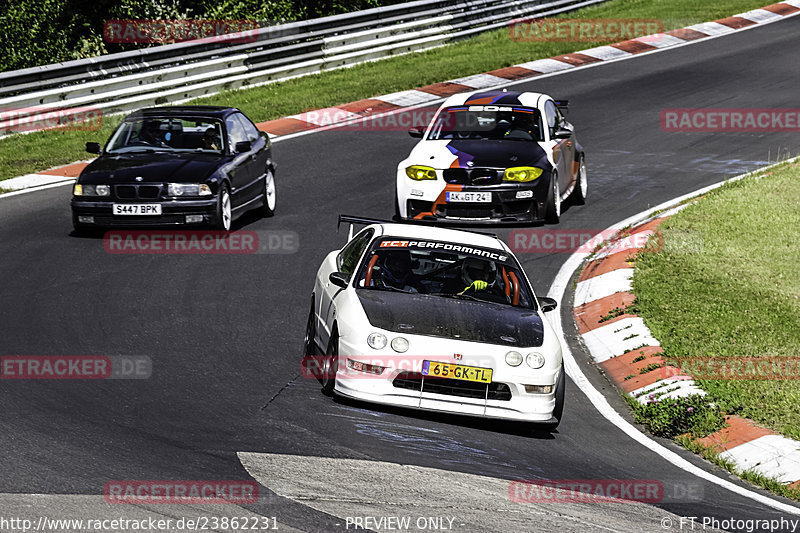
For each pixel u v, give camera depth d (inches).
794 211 2285.9
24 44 3666.3
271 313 1567.4
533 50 4084.6
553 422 1172.5
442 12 4180.6
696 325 1606.8
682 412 1269.7
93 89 2965.1
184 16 3996.1
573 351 1552.7
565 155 2251.5
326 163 2650.1
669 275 1843.0
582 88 3555.6
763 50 4116.6
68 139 2819.9
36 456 954.1
